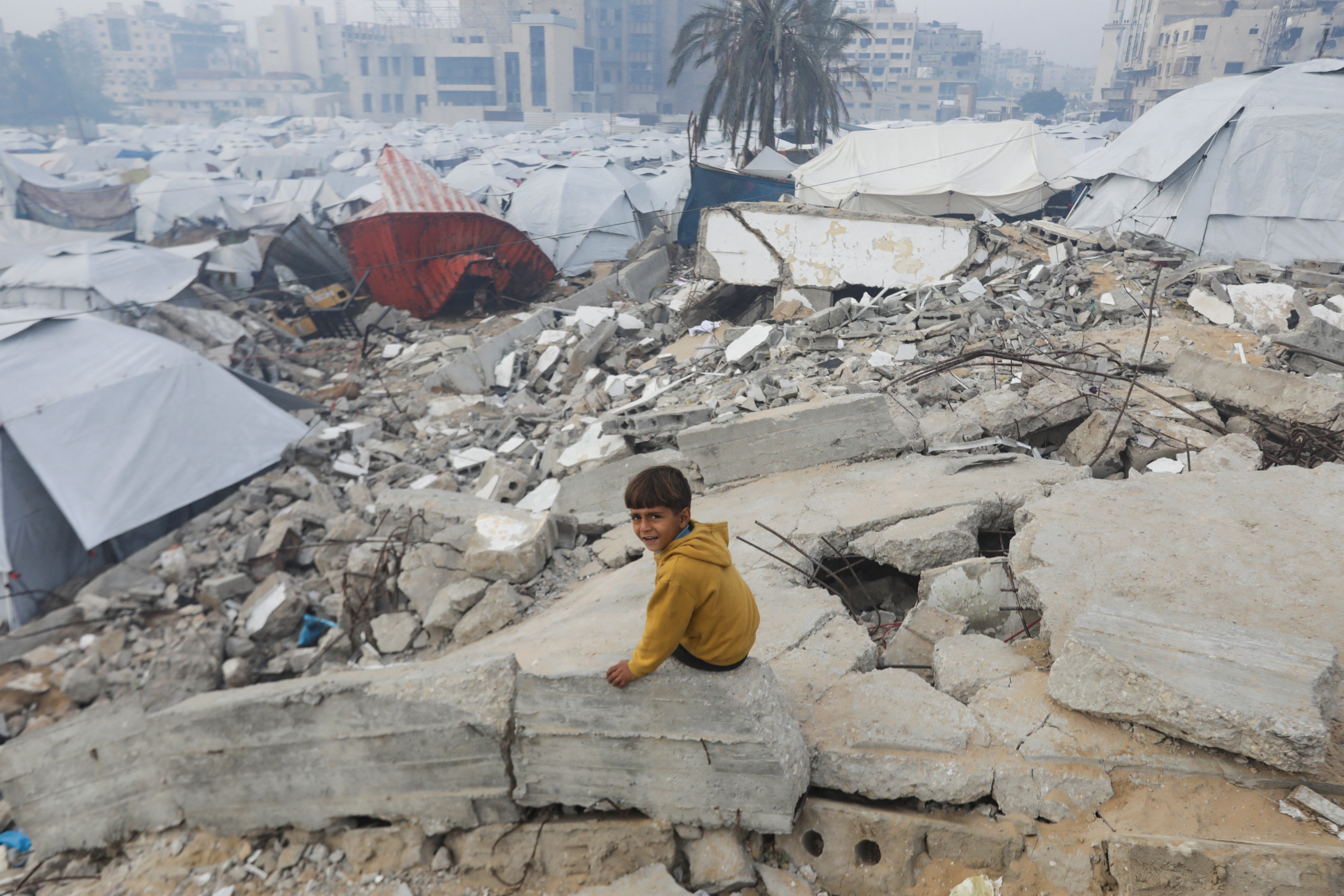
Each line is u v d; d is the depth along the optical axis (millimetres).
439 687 3387
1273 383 7594
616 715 3176
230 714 3631
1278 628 3574
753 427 7547
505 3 125062
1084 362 10367
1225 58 93875
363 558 8023
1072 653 3283
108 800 3887
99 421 11219
